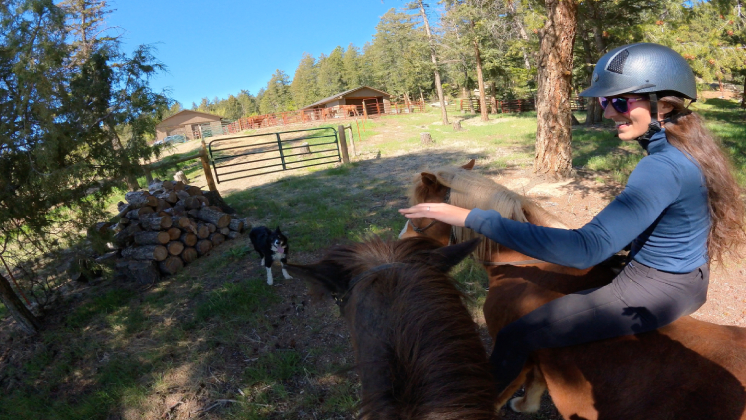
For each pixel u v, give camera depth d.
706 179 1.44
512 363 1.94
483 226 1.53
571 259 1.39
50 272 5.62
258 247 5.68
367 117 36.06
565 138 8.62
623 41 14.55
